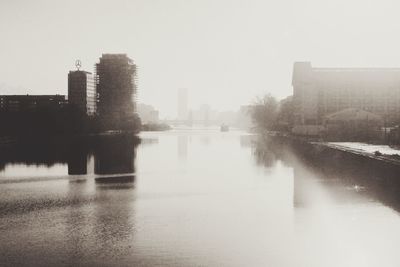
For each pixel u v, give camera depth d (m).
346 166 65.56
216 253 26.11
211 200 41.06
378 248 27.06
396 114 163.88
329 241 28.38
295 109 178.50
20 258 25.16
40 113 142.88
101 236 29.22
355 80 167.38
